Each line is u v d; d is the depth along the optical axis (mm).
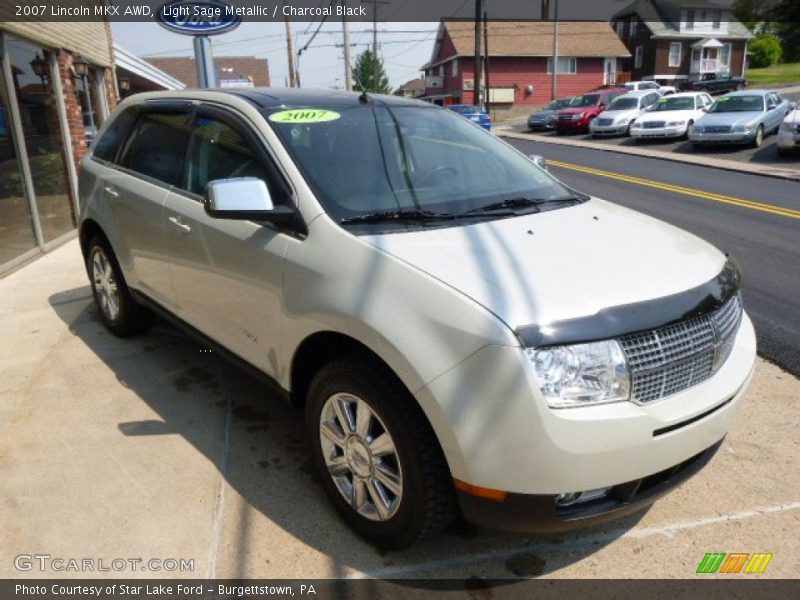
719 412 2547
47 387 4094
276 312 2975
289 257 2863
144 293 4234
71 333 4992
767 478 3234
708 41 48594
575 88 47281
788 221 9312
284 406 3902
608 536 2848
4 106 6785
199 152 3662
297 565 2637
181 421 3713
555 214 3178
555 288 2389
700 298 2553
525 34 46906
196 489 3100
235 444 3488
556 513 2320
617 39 47781
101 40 11031
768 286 6383
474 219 2988
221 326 3475
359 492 2729
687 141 21016
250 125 3330
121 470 3236
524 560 2695
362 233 2746
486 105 41406
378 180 3152
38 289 6090
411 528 2514
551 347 2215
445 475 2432
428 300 2371
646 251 2803
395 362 2391
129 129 4480
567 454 2203
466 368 2244
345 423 2730
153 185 3959
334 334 2725
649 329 2354
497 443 2221
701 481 3221
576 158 18547
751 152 17547
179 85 23500
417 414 2430
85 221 4777
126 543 2736
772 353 4758
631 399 2312
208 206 2824
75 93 9039
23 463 3281
